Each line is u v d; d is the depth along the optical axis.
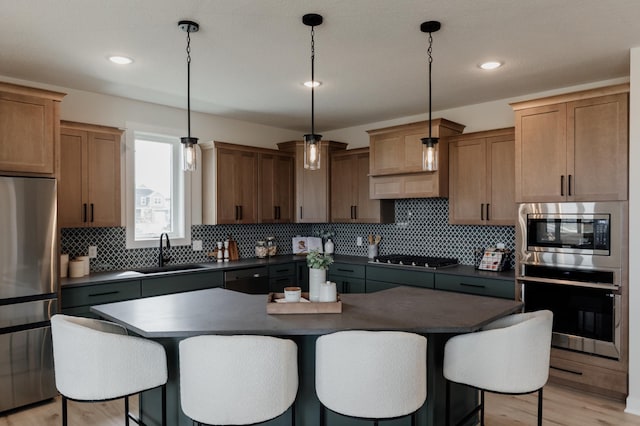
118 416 3.00
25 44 2.87
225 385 1.78
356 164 5.19
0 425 2.87
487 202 4.12
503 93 4.08
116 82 3.72
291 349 1.89
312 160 2.52
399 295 2.85
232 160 4.84
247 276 4.62
